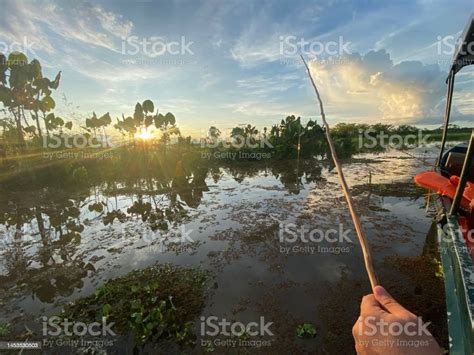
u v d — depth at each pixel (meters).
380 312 0.75
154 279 4.41
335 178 11.90
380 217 6.63
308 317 3.41
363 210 7.23
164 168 15.33
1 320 3.65
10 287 4.48
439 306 3.40
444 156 4.75
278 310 3.56
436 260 4.43
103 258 5.34
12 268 5.12
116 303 3.81
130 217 7.86
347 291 3.86
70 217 8.10
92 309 3.69
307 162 17.39
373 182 10.45
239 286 4.13
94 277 4.66
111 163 15.04
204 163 18.64
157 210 8.41
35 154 13.83
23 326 3.50
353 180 11.18
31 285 4.50
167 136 17.81
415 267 4.29
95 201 9.81
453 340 1.73
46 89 15.05
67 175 12.50
